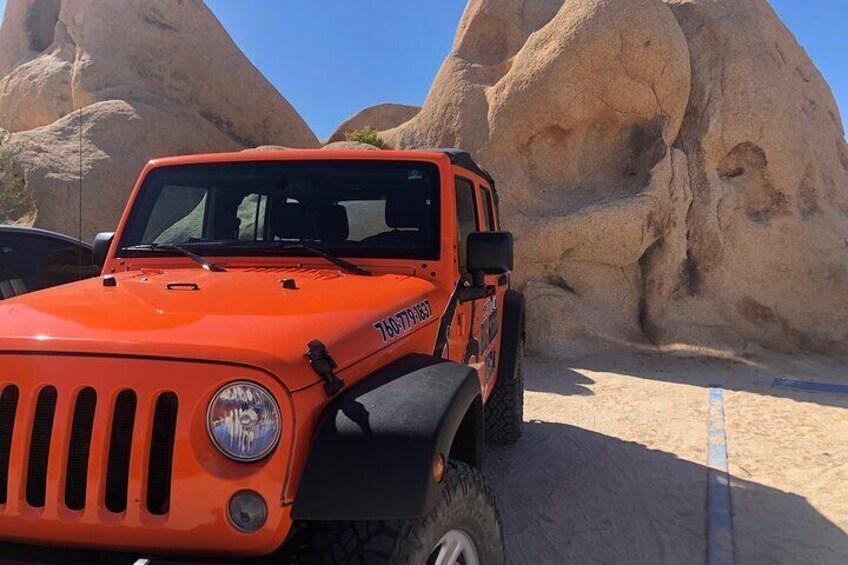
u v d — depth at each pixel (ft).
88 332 7.25
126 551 6.70
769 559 12.71
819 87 40.01
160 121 57.93
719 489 15.88
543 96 36.29
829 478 16.84
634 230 32.99
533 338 33.81
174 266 11.55
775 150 34.73
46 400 6.91
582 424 21.70
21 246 19.89
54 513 6.63
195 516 6.44
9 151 46.44
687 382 28.27
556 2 42.42
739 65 35.58
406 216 11.28
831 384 27.71
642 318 35.14
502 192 36.47
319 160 12.05
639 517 14.56
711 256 34.42
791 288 34.42
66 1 68.33
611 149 36.99
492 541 8.54
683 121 36.29
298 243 11.44
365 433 6.69
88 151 51.29
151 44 64.34
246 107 69.56
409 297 9.52
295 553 6.95
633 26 34.58
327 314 8.16
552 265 34.65
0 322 7.75
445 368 8.40
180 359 6.72
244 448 6.47
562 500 15.40
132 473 6.52
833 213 36.24
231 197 12.19
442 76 43.93
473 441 9.18
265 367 6.61
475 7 44.37
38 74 66.74
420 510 6.43
